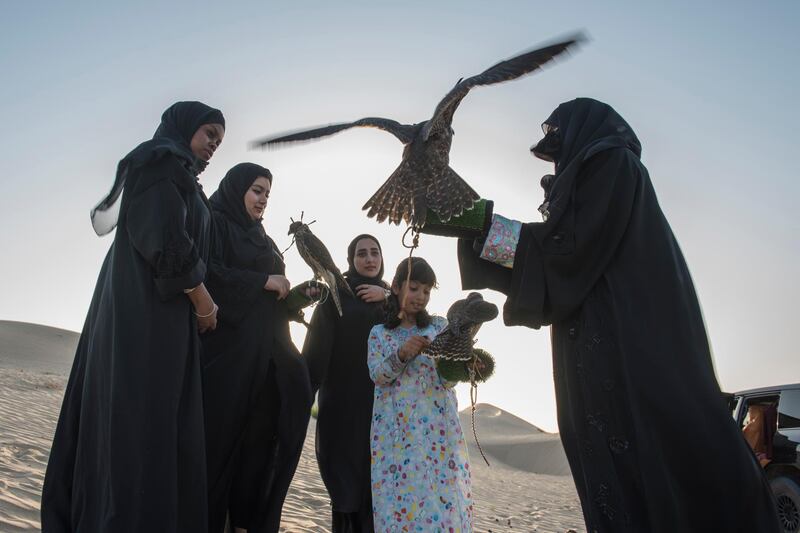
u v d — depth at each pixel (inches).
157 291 159.9
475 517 419.2
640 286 127.9
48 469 163.9
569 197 134.2
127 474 148.0
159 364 155.9
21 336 2282.2
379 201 142.5
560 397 137.5
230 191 217.0
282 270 227.9
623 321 126.3
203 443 160.7
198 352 166.2
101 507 149.7
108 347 157.2
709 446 117.3
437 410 186.5
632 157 136.7
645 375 122.0
